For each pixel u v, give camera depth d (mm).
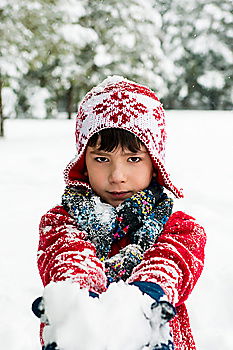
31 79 26547
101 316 880
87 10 21969
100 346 851
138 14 22359
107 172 1411
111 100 1432
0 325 2760
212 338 2656
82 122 1471
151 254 1235
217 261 3654
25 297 3117
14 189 6488
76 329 864
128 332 868
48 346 889
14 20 15312
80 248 1249
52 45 16422
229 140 12781
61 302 909
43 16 15781
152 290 1050
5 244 4129
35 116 26656
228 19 32844
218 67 33781
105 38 22234
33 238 4316
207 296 3127
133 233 1336
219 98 34750
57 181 7164
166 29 33312
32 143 13617
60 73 23625
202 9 33094
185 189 6305
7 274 3459
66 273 1148
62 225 1375
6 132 18109
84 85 24234
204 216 4922
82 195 1431
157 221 1345
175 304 1176
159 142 1456
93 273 1171
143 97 1461
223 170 7898
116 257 1296
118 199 1419
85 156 1498
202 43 32969
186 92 34156
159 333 895
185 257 1251
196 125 17438
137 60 22875
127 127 1396
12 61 15781
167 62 23641
